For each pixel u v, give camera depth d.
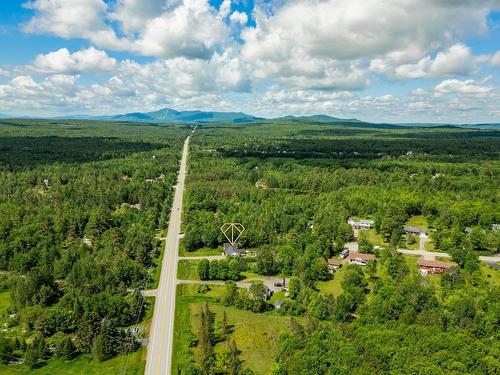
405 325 127.94
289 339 122.25
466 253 187.75
